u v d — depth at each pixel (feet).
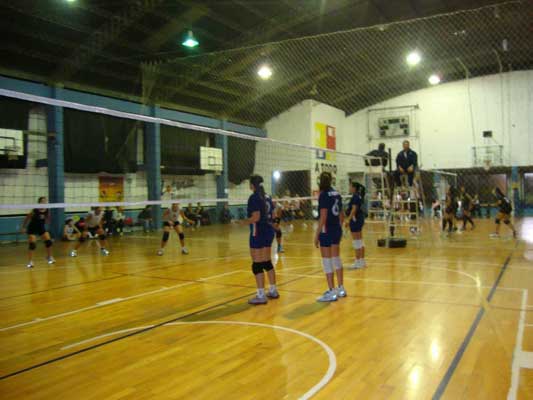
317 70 64.80
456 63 68.39
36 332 14.56
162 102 61.05
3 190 46.32
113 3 40.27
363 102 81.87
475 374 10.15
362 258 25.52
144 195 60.85
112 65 52.70
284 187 75.77
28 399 9.52
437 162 77.30
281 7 46.06
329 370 10.63
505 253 30.42
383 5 48.73
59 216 49.88
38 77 48.80
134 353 12.26
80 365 11.46
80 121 51.34
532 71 70.64
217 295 19.42
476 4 49.29
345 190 80.89
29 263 29.37
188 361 11.52
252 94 68.18
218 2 43.24
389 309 16.14
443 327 13.76
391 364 10.88
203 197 68.28
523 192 75.82
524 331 13.20
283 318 15.35
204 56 54.70
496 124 73.10
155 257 33.14
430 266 25.59
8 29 41.68
